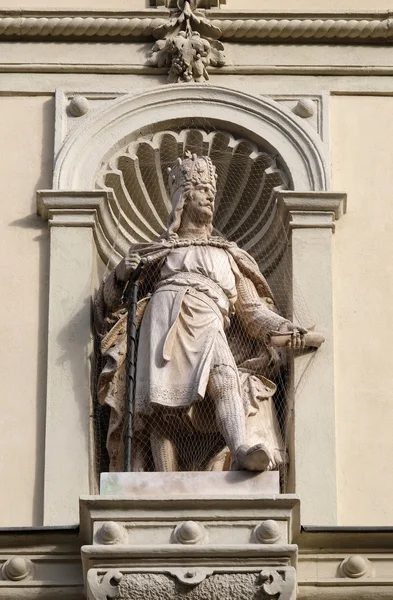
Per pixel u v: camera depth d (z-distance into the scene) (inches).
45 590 486.3
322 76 572.1
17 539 490.9
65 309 537.3
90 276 542.6
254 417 526.0
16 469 518.9
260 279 539.2
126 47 575.2
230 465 514.3
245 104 566.9
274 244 555.8
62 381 528.1
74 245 545.6
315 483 515.8
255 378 530.0
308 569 490.0
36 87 568.7
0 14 575.8
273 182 560.4
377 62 573.6
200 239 537.6
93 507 482.3
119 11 576.7
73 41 575.5
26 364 532.1
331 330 534.6
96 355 536.1
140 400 514.3
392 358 533.6
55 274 541.6
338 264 545.6
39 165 559.5
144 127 564.1
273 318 532.1
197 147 567.8
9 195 554.9
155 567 476.7
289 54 574.2
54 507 513.3
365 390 529.0
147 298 529.3
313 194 549.6
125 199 562.3
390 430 524.1
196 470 513.7
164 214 567.5
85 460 519.2
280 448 524.4
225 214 567.5
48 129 564.4
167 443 513.7
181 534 479.2
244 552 476.4
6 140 562.3
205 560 476.7
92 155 558.9
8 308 539.2
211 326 519.2
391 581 487.5
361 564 489.1
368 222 551.8
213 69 571.8
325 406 525.0
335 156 561.0
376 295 542.0
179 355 514.9
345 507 514.6
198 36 573.0
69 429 522.6
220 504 482.3
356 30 575.5
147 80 570.9
